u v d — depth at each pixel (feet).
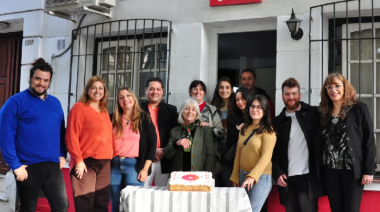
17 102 10.16
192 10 14.21
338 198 10.21
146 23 14.84
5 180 15.76
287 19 12.85
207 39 14.39
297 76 12.66
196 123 12.01
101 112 11.09
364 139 10.06
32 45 16.62
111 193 11.39
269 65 22.62
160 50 14.06
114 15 15.40
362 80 12.62
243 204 8.93
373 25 12.00
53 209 10.72
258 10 13.25
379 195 11.31
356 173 9.86
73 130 10.68
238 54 21.84
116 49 15.87
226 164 12.12
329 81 10.34
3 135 9.97
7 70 18.04
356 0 11.89
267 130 10.81
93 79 10.98
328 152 10.28
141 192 9.05
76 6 14.42
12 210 15.48
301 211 10.96
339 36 12.88
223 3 13.62
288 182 11.17
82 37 15.84
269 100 14.61
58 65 16.22
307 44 12.56
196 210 8.84
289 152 11.00
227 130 12.30
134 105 11.56
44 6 14.99
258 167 10.30
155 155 12.25
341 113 10.21
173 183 9.06
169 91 14.46
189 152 11.99
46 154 10.41
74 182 10.69
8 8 17.25
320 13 12.44
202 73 14.15
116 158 11.35
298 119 11.00
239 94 12.09
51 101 10.82
